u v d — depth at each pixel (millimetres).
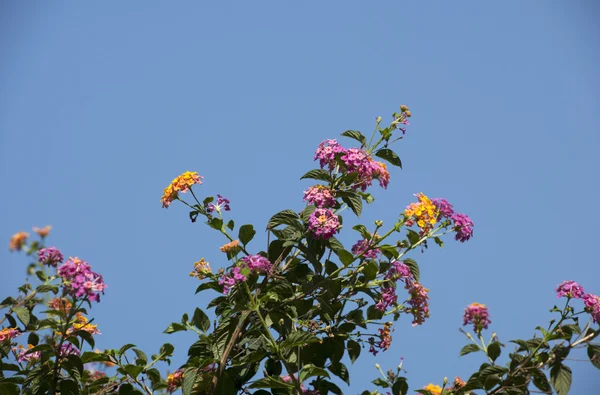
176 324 6859
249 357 6664
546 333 6473
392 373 7070
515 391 6359
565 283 6520
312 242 6934
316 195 6973
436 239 7039
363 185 7195
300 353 6961
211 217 7043
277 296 6609
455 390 6754
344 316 7168
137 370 6664
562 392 6273
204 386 6637
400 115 7477
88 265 6035
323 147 7211
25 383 6453
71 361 6355
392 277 7059
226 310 6832
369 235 6957
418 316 7090
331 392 7055
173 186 7031
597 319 6402
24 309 6508
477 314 6539
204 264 6871
